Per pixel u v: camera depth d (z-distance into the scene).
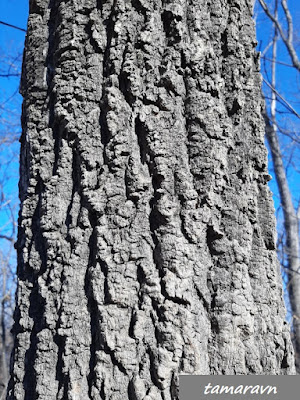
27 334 0.86
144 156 0.88
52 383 0.81
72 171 0.90
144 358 0.79
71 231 0.86
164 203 0.85
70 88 0.92
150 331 0.80
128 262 0.83
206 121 0.90
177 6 0.93
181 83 0.91
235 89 0.94
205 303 0.84
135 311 0.81
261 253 0.90
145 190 0.86
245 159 0.92
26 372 0.84
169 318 0.80
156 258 0.83
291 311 5.88
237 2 0.99
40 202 0.90
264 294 0.88
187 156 0.89
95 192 0.87
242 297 0.85
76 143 0.90
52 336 0.83
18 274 0.91
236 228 0.88
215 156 0.89
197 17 0.95
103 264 0.83
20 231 0.93
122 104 0.90
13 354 0.88
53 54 0.97
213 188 0.88
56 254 0.86
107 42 0.94
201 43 0.94
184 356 0.79
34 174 0.92
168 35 0.93
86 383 0.80
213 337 0.83
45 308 0.84
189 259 0.84
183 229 0.85
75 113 0.91
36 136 0.95
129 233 0.84
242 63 0.96
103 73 0.93
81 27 0.95
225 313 0.83
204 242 0.86
